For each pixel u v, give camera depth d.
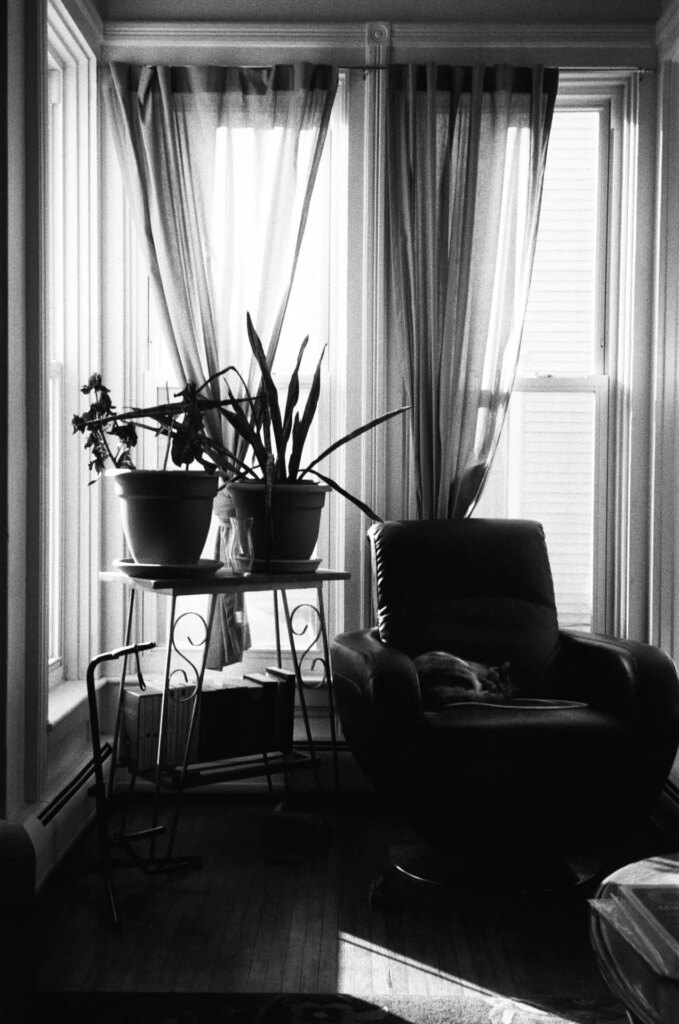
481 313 3.13
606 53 3.20
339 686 2.56
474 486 3.14
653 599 3.14
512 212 3.14
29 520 2.44
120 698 2.59
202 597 3.30
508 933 2.20
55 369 3.07
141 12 3.21
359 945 2.14
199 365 3.11
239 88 3.13
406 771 2.26
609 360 3.31
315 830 2.88
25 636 2.45
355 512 3.23
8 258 2.30
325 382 3.28
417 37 3.19
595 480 3.30
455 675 2.55
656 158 3.18
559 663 2.77
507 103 3.12
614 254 3.29
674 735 2.36
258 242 3.14
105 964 2.03
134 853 2.46
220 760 2.77
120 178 3.22
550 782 2.26
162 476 2.35
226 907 2.33
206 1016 1.83
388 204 3.18
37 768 2.48
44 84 2.47
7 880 2.32
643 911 1.44
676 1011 1.22
